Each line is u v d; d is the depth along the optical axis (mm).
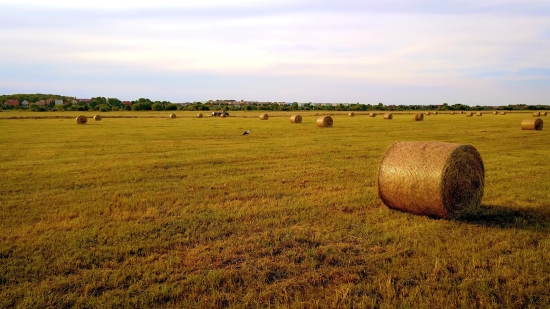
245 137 27547
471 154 8719
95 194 10641
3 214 8672
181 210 8961
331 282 5477
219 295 5066
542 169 14055
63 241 6957
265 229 7594
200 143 23578
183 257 6301
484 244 6695
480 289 5145
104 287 5352
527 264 5852
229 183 12031
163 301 5000
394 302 4859
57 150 20203
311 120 54469
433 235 7254
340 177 12992
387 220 8320
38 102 183875
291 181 12344
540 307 4746
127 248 6570
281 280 5531
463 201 8547
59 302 4957
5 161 16531
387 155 9172
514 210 8891
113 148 21047
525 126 33656
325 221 8102
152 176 13227
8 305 4891
